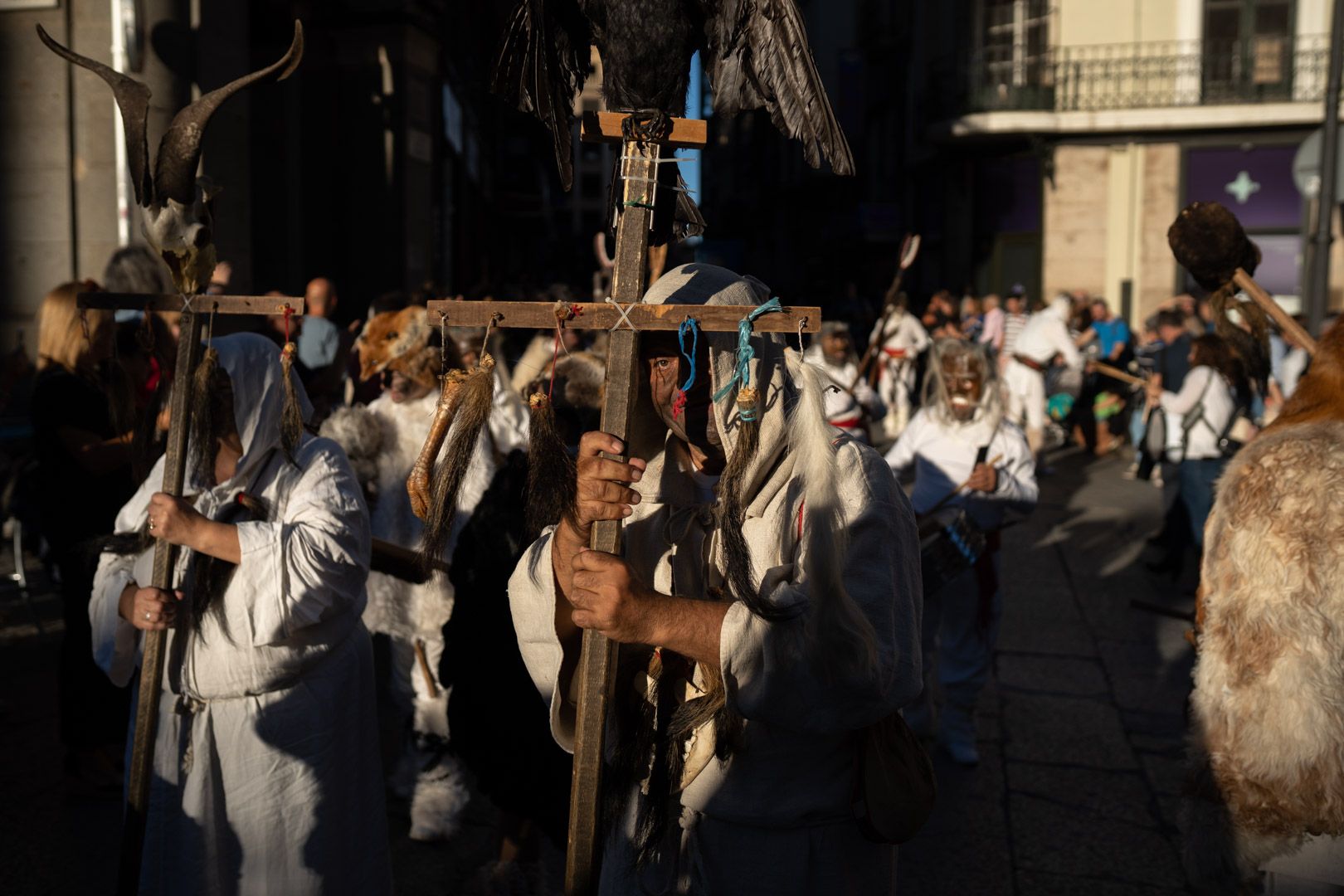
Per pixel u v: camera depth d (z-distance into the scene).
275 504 2.65
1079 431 14.85
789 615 1.65
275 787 2.58
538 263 48.12
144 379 4.35
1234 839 2.31
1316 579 2.19
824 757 1.86
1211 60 20.30
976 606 4.75
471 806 4.32
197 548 2.47
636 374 1.73
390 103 12.59
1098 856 4.00
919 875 3.86
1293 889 2.29
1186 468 7.40
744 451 1.72
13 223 8.67
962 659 4.77
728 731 1.83
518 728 2.98
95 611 2.67
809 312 1.70
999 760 4.85
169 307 2.42
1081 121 20.75
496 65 1.89
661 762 1.88
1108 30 20.66
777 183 40.09
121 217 8.60
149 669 2.43
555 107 1.95
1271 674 2.22
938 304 16.30
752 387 1.72
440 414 1.79
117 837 3.97
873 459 1.86
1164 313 8.15
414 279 13.05
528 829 3.21
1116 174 21.09
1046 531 9.37
